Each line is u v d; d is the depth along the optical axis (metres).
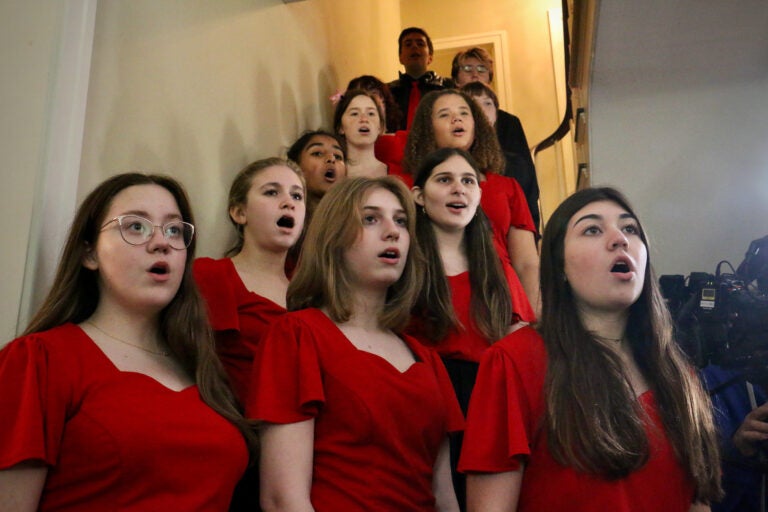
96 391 1.19
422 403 1.43
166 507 1.16
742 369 1.81
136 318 1.38
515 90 6.00
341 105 3.28
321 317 1.50
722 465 1.71
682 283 2.04
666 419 1.42
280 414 1.34
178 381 1.37
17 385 1.13
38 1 1.75
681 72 3.04
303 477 1.31
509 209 2.72
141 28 2.13
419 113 2.90
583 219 1.54
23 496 1.07
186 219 1.50
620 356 1.48
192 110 2.40
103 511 1.13
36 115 1.67
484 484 1.34
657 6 2.64
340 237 1.57
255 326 1.92
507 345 1.47
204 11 2.57
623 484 1.30
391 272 1.58
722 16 2.68
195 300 1.48
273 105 3.17
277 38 3.34
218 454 1.27
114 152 1.94
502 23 6.26
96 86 1.89
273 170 2.27
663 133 3.12
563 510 1.30
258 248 2.19
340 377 1.38
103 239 1.36
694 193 3.05
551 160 5.49
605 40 2.86
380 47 5.64
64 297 1.33
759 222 2.98
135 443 1.16
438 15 6.43
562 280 1.54
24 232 1.60
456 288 2.10
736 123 3.06
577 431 1.32
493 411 1.39
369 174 3.13
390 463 1.34
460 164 2.25
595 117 3.20
